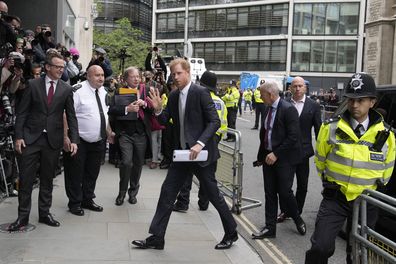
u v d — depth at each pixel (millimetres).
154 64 13047
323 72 50531
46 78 5805
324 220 3854
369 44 33344
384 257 3455
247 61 54406
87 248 5262
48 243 5348
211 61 57344
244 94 36875
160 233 5332
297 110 6539
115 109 7039
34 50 8117
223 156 8109
